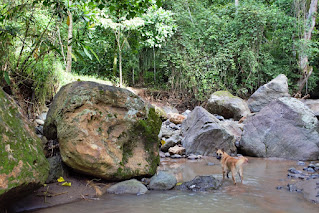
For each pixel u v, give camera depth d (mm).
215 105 12500
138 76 15930
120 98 5422
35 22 7082
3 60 6234
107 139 5012
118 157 5027
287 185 4992
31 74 7398
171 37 15148
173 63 14656
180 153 8273
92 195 4484
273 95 12461
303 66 15508
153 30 13922
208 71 14266
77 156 4621
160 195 4520
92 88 5109
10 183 3033
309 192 4434
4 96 3738
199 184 4984
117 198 4359
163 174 5141
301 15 16281
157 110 11602
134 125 5449
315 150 7559
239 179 5535
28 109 7340
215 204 4039
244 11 15070
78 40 5379
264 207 3895
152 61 15750
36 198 4086
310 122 7941
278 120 8234
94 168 4695
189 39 15234
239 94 14938
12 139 3355
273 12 15180
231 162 5301
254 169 6438
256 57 14703
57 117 4957
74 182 4824
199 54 14836
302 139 7785
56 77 8891
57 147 5258
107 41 13969
